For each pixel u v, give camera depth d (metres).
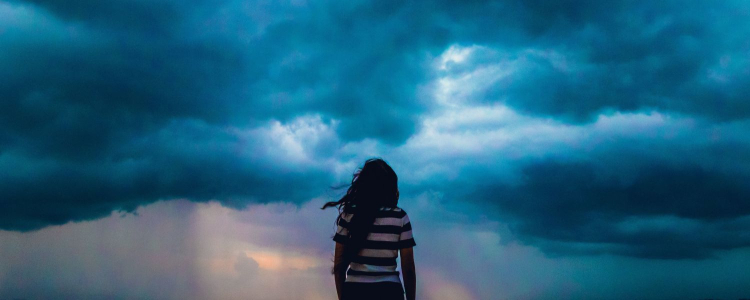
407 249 3.04
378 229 2.95
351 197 3.14
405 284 3.10
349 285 2.90
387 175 3.11
